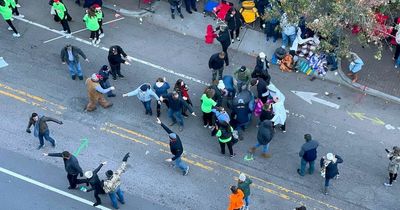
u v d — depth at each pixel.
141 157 20.80
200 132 21.83
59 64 23.84
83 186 19.67
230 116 21.45
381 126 22.70
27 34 24.98
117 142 21.23
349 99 23.67
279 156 21.31
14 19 25.52
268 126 19.89
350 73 24.39
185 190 19.92
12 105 22.05
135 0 27.12
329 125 22.59
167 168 20.55
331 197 20.16
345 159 21.39
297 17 22.52
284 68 24.52
